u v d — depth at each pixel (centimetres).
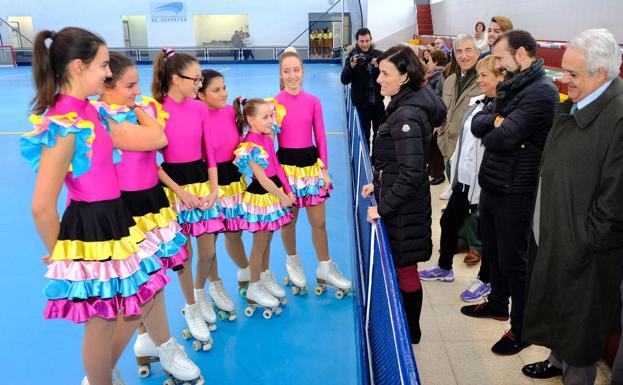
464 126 353
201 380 267
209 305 321
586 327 222
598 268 216
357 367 281
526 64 263
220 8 2506
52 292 196
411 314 287
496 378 274
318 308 343
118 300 206
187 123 272
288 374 275
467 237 412
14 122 1054
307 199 334
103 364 216
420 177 244
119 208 206
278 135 333
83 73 184
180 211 280
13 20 2570
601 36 199
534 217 249
